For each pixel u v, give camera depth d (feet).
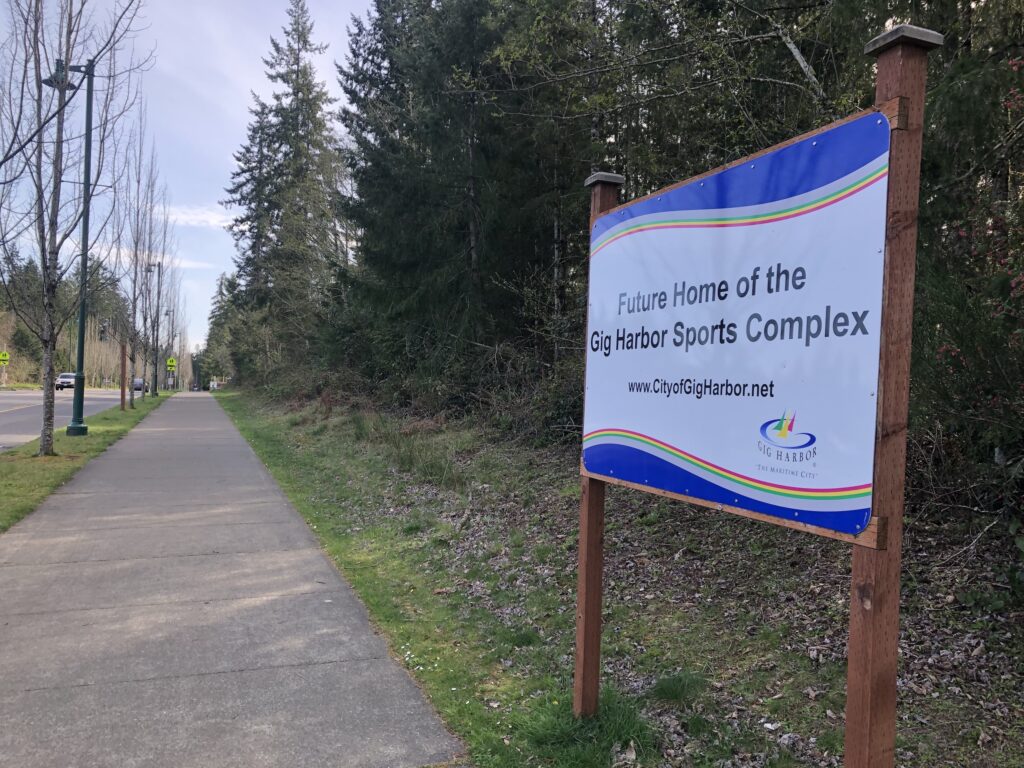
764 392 8.27
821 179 7.54
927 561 16.29
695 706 12.12
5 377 238.27
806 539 18.98
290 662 14.02
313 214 87.66
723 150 28.17
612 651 14.57
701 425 9.34
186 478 36.55
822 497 7.39
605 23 32.04
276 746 10.80
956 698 11.82
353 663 14.03
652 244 10.48
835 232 7.34
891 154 6.72
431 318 54.54
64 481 34.65
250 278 127.54
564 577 19.27
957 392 13.48
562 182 45.27
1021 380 12.59
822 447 7.41
